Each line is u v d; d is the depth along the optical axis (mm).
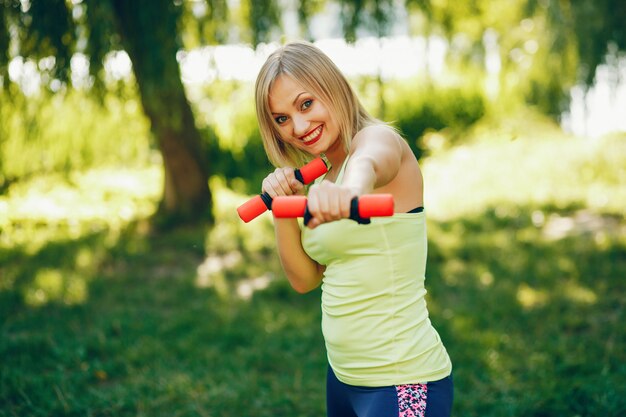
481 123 11039
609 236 6008
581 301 4695
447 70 10484
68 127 8227
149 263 6105
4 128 6730
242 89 7344
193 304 5043
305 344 4219
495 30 9391
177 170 7207
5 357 4023
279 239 1948
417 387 1775
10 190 8266
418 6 6977
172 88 6309
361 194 1323
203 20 6539
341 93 1800
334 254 1796
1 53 5762
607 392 3270
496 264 5605
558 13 8125
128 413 3371
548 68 8594
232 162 9680
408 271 1787
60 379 3689
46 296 5137
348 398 1885
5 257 6055
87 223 7316
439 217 7324
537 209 7266
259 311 4801
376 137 1675
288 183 1693
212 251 6422
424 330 1821
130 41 5965
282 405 3443
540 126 10453
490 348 3982
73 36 5684
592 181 8250
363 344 1796
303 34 6625
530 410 3223
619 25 7785
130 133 8680
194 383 3658
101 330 4441
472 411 3293
